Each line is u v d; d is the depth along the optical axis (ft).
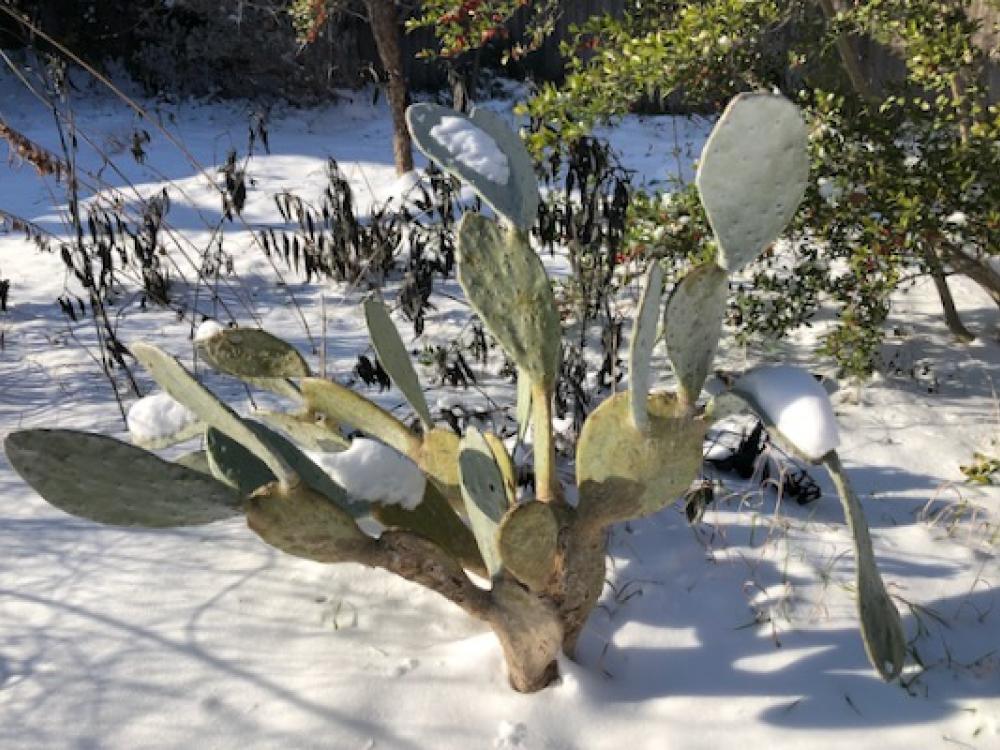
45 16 33.65
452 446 6.72
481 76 35.40
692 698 6.34
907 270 15.19
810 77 12.40
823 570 7.73
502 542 5.48
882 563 7.91
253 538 8.23
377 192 22.33
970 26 11.16
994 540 8.25
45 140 28.35
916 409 10.96
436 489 6.41
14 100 31.86
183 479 5.17
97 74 11.12
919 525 8.52
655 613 7.20
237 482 5.54
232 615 7.14
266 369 6.75
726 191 5.08
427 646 6.77
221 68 33.40
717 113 14.30
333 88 33.86
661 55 10.43
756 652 6.79
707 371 5.60
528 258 5.93
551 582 6.11
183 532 8.36
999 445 10.12
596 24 11.55
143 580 7.61
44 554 8.04
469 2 12.88
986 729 6.05
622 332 12.44
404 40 34.94
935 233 10.53
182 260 17.17
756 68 11.60
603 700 6.29
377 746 5.91
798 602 7.32
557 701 6.22
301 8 25.18
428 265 13.62
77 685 6.44
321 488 5.57
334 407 6.81
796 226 10.65
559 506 6.22
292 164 25.70
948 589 7.55
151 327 13.99
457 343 12.77
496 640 6.68
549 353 6.09
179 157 26.63
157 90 33.86
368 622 7.04
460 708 6.19
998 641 6.95
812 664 6.64
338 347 13.08
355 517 5.59
